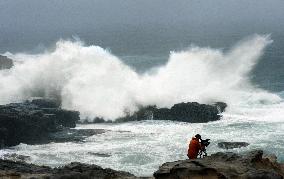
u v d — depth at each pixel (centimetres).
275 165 5241
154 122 12525
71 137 10881
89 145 10162
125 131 11456
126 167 8562
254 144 9819
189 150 5278
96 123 12988
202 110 12431
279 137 10356
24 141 10531
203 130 11294
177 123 12250
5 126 10300
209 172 4606
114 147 9938
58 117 11894
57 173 5522
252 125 11600
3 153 9588
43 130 10956
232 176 4528
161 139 10550
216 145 9756
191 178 4569
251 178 4497
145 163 8806
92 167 5766
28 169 6438
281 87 17738
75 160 9069
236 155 5122
